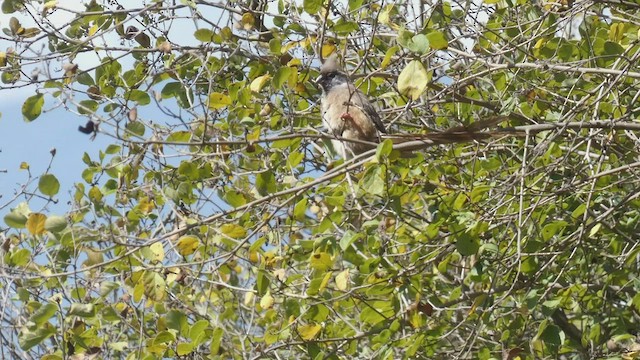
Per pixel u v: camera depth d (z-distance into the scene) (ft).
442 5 37.93
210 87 32.78
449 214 34.86
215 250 39.91
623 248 38.06
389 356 34.09
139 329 39.24
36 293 36.40
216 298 42.80
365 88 40.34
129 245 31.73
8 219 33.04
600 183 37.47
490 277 36.06
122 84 38.22
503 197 34.78
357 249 36.60
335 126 37.47
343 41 39.83
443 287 41.22
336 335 38.32
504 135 33.63
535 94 37.91
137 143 30.19
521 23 37.37
